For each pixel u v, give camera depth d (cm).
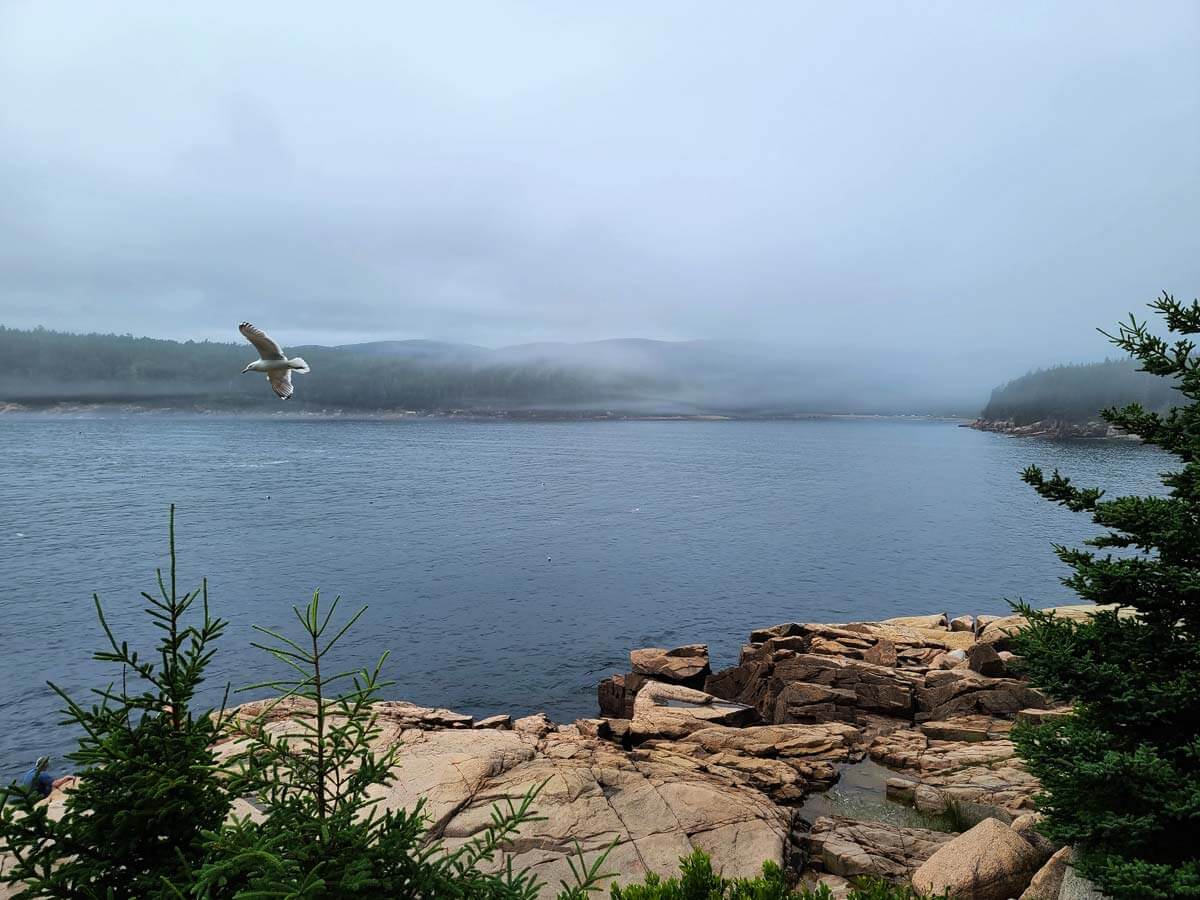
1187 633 891
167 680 586
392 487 15775
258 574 7794
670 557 9112
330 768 592
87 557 8500
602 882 1299
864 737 2417
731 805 1605
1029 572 8644
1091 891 845
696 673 3750
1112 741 860
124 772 541
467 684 4747
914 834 1616
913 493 16138
